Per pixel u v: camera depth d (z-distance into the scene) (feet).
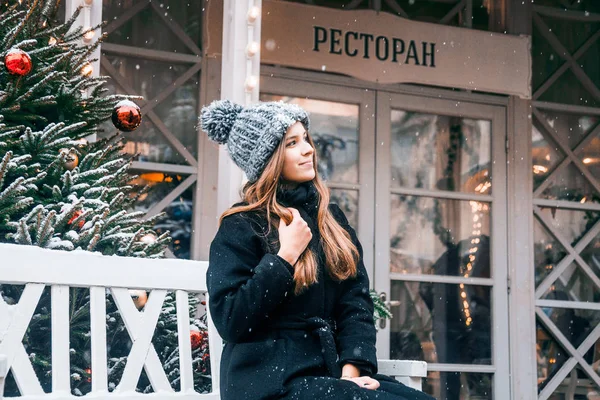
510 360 24.95
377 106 24.73
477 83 25.46
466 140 25.59
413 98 25.14
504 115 25.91
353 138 24.48
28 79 11.90
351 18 24.45
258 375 8.71
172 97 22.56
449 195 25.16
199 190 22.31
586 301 25.98
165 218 22.11
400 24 24.93
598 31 26.94
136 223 12.37
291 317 9.16
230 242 9.23
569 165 26.40
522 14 26.21
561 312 25.76
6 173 11.35
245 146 9.67
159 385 10.50
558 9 26.71
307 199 9.71
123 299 10.41
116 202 11.79
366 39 24.56
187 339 10.89
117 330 12.33
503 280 25.27
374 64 24.56
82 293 12.02
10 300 11.57
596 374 25.53
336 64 24.18
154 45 22.47
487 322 25.09
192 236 22.18
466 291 25.09
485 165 25.67
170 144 22.35
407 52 24.90
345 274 9.50
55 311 9.72
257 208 9.52
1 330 9.23
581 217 26.32
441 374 24.50
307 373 8.87
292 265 8.96
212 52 22.82
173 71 22.63
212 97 22.67
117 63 22.13
